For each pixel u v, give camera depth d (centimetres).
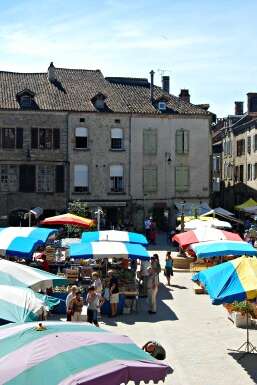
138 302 2258
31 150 4519
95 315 1791
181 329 1844
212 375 1405
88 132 4644
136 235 2452
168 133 4800
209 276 1511
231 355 1570
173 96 5066
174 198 4809
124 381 789
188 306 2184
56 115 4566
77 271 2319
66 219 2888
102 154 4672
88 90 4859
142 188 4759
